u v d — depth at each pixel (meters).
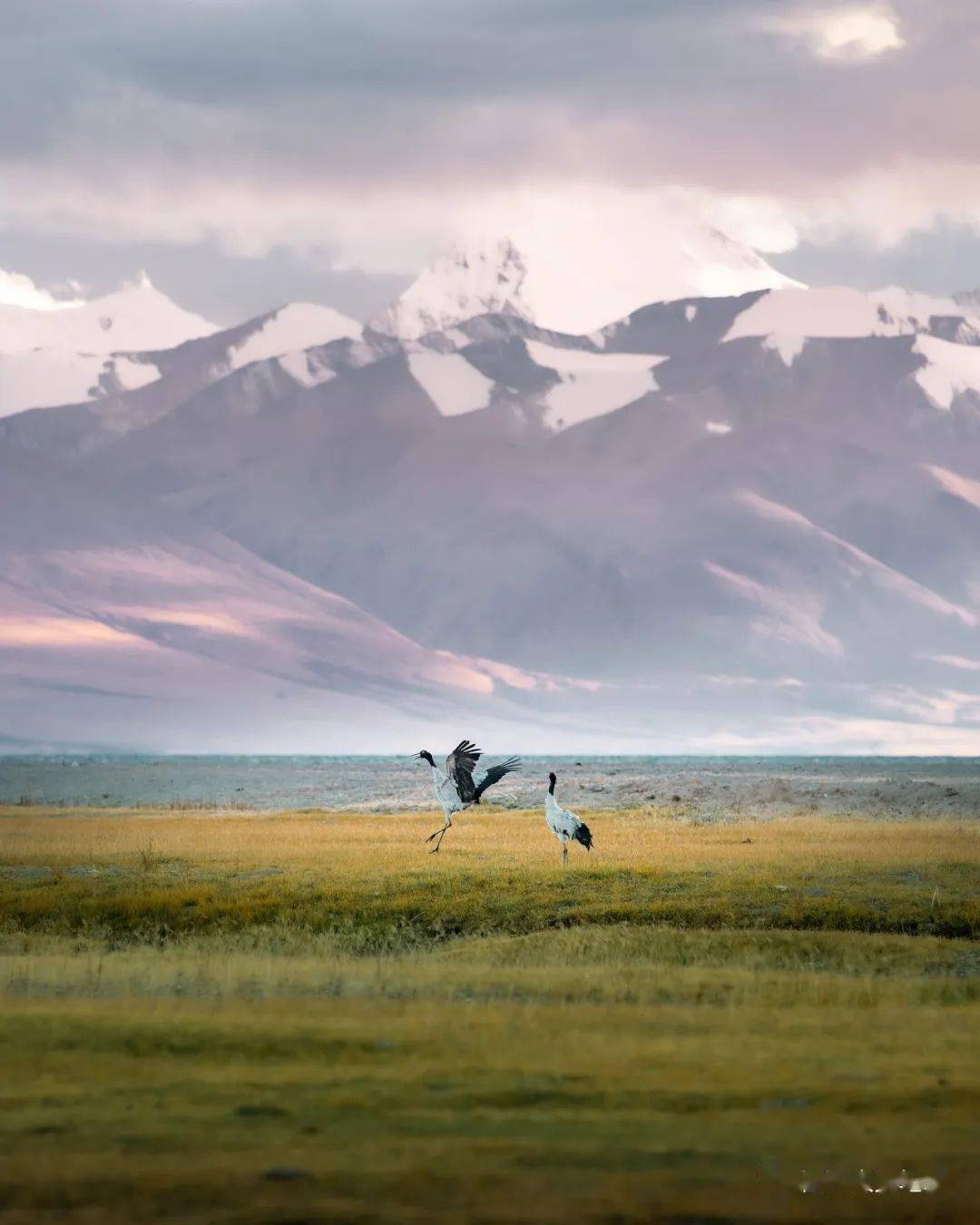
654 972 118.94
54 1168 60.22
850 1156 61.81
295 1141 63.78
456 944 144.25
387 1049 81.75
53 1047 81.38
